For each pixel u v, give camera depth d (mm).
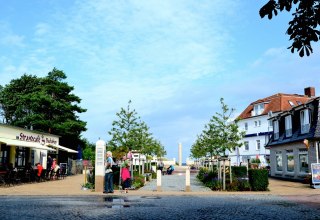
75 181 27562
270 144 37969
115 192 18359
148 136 34625
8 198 15484
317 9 6562
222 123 26969
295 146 31344
